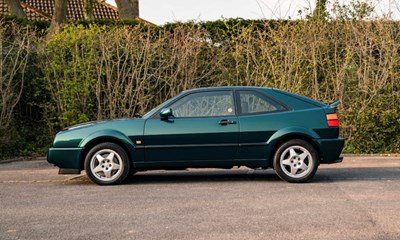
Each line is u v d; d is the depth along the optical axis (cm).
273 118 991
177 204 786
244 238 591
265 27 1747
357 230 621
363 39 1652
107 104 1689
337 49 1688
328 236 596
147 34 1712
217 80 1717
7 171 1250
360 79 1616
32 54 1731
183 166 995
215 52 1742
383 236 595
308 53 1664
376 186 933
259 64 1709
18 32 1759
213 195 859
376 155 1501
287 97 1009
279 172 982
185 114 1002
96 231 632
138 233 619
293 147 982
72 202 816
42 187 979
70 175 1158
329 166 1266
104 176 994
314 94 1645
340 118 1583
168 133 988
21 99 1738
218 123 991
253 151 988
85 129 1000
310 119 990
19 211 752
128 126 995
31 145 1667
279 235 602
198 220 678
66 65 1683
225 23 1786
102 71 1672
